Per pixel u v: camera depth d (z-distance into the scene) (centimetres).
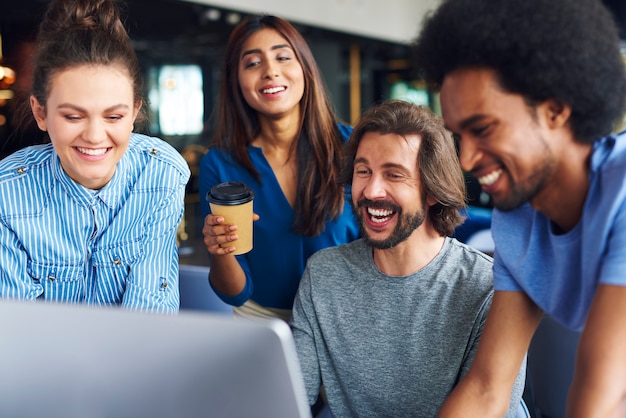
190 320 73
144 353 75
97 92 118
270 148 200
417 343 140
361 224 143
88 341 76
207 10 575
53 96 119
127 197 141
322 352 151
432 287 141
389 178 138
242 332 72
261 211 199
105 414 80
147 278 146
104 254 143
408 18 901
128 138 126
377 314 144
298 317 153
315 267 153
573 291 102
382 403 144
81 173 124
